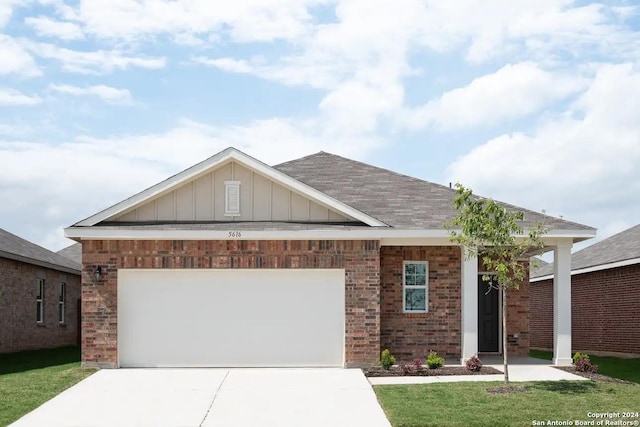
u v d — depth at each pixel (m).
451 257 20.08
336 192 21.36
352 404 13.91
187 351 18.23
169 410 13.57
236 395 14.80
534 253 20.34
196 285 18.34
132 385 15.85
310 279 18.34
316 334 18.28
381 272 19.94
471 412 12.77
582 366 17.53
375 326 18.17
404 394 14.41
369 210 19.84
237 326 18.31
